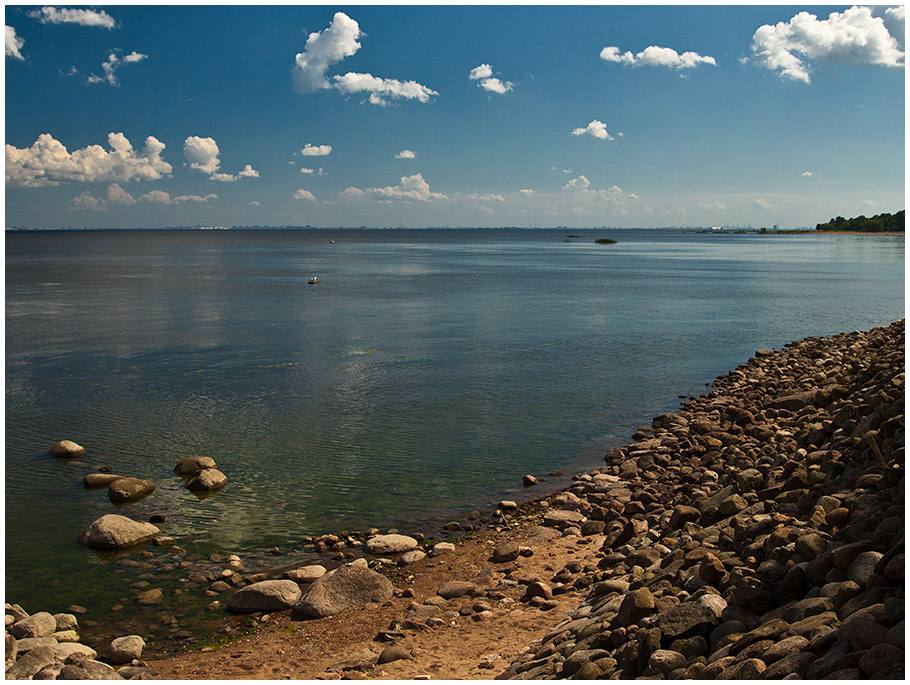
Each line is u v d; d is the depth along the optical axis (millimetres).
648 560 10359
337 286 67438
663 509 13258
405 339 35406
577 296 57938
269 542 12859
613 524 12797
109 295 57312
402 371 27703
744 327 40719
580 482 15672
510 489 15547
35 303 50812
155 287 65375
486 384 25562
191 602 10617
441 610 9961
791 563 7809
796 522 9227
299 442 18703
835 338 34406
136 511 14273
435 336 36375
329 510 14328
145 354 31047
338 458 17484
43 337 35469
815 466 12008
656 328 39906
